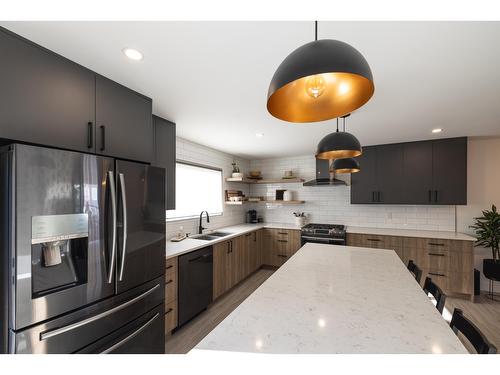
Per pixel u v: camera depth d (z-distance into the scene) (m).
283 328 0.95
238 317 1.04
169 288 2.25
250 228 4.07
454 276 3.11
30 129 1.22
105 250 1.44
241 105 2.13
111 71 1.55
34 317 1.13
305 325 0.98
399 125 2.71
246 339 0.88
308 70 0.64
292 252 4.13
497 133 3.07
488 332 2.36
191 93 1.89
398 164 3.61
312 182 4.07
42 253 1.23
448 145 3.33
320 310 1.11
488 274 3.04
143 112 1.89
